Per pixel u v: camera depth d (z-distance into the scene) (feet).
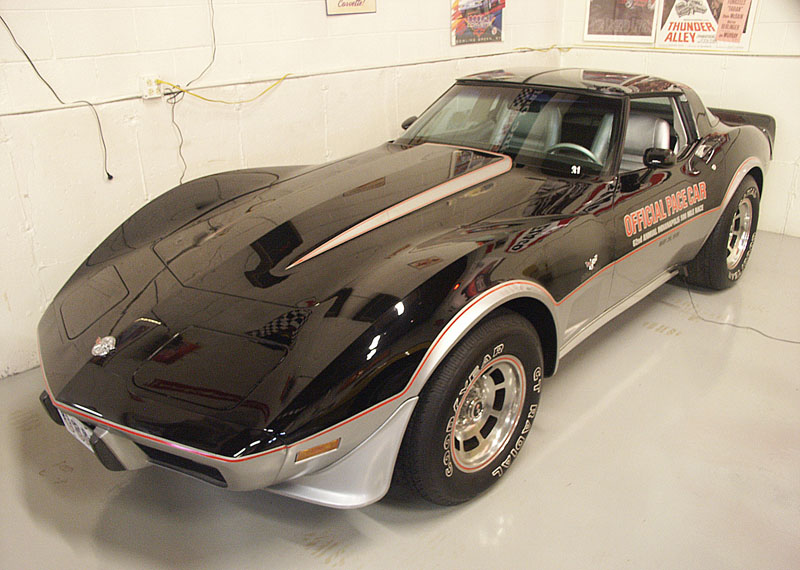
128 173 10.66
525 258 6.88
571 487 7.38
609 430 8.36
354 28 13.37
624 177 8.85
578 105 9.41
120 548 6.59
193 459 5.19
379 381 5.55
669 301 12.00
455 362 6.11
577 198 8.20
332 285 6.20
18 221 9.53
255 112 12.18
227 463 5.07
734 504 7.15
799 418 8.59
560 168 8.99
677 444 8.11
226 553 6.53
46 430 8.59
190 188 8.97
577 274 7.61
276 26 12.10
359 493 5.97
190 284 6.61
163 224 8.08
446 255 6.40
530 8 17.24
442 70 15.43
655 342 10.53
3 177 9.25
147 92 10.48
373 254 6.68
